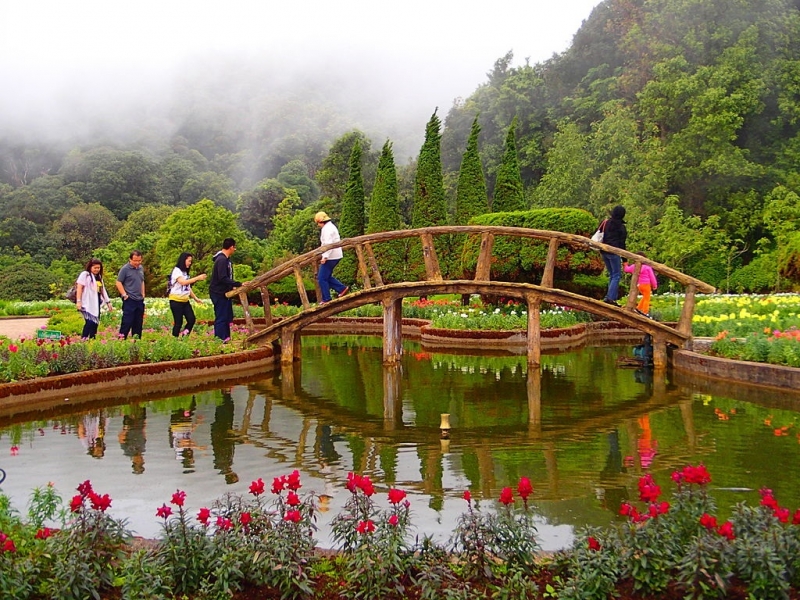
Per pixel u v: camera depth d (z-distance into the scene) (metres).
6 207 59.28
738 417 7.00
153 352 9.77
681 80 30.97
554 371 10.52
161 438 6.38
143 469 5.33
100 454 5.77
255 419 7.24
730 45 32.78
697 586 3.03
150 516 4.29
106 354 9.08
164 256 31.36
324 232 11.58
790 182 30.22
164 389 9.09
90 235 51.41
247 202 58.91
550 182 30.16
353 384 9.50
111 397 8.50
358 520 3.48
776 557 2.99
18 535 3.62
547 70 44.41
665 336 10.43
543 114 42.19
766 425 6.62
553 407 7.74
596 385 9.18
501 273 15.34
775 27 32.97
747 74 31.25
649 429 6.55
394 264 23.78
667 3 34.66
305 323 11.34
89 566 3.19
